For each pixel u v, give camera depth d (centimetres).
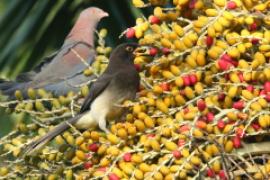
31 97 1079
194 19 1030
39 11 1502
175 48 989
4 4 1603
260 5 980
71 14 1513
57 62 1387
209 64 966
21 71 1517
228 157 921
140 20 1037
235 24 973
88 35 1457
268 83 935
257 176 923
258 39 951
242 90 946
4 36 1521
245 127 926
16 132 1072
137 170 941
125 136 964
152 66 1016
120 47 1099
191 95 966
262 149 953
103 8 1511
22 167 1038
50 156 1025
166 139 947
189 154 932
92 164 991
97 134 985
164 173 929
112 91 1071
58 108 1081
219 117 943
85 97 1081
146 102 981
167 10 1048
